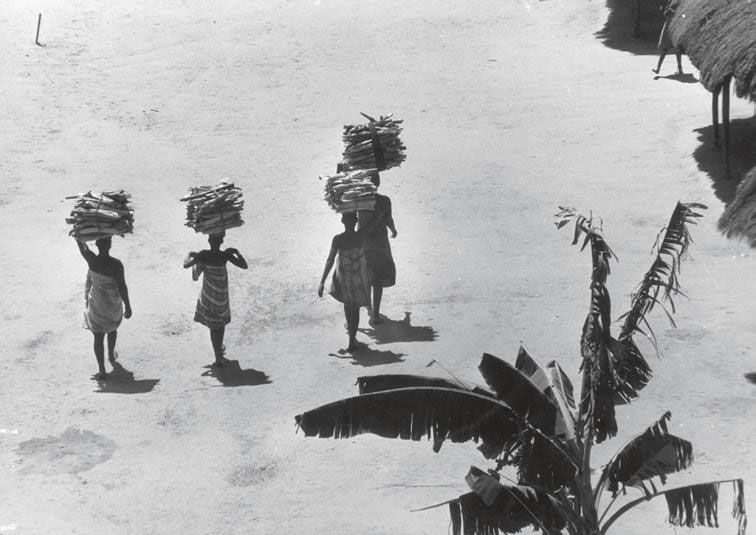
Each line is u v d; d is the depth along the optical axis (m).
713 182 20.36
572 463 8.70
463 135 24.02
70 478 12.20
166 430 13.22
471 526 8.46
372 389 9.16
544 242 18.53
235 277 18.00
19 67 29.19
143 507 11.55
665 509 10.89
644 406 12.91
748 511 10.60
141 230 20.19
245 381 14.41
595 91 26.22
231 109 26.59
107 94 27.64
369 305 14.91
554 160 22.23
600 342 8.68
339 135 24.56
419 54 29.78
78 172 23.14
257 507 11.45
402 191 21.31
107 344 15.61
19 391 14.48
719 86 19.83
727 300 15.76
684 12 22.67
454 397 8.59
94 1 34.78
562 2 33.72
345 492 11.63
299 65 29.27
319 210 20.78
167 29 32.28
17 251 19.44
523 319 15.66
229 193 14.56
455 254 18.33
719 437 12.05
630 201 19.94
